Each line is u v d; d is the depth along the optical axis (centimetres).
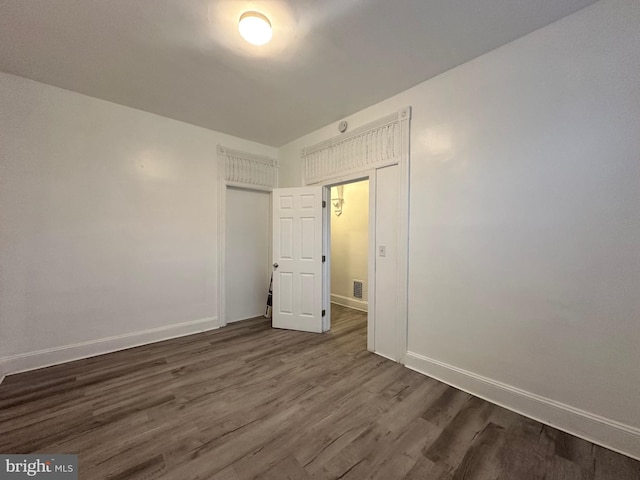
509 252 199
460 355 225
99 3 165
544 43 183
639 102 151
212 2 164
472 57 215
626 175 155
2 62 224
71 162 269
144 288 312
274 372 247
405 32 189
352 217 495
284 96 276
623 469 145
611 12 159
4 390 215
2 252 238
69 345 267
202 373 245
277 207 377
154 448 157
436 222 241
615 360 159
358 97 279
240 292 409
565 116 175
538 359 186
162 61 222
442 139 237
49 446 158
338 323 396
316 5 165
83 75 242
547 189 182
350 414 189
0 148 237
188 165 344
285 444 161
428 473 142
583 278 169
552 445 161
